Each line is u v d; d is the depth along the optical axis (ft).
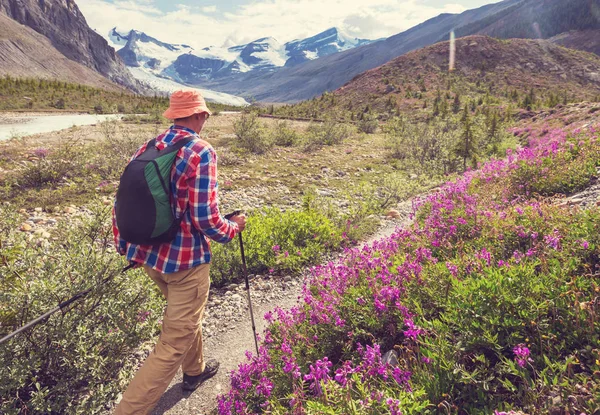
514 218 17.02
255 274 23.47
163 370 10.85
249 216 30.55
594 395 7.51
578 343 9.34
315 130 86.58
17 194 35.73
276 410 10.37
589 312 9.25
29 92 171.94
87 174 43.32
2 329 11.87
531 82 425.28
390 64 446.19
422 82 366.22
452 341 10.65
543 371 8.49
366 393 8.94
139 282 14.61
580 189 23.44
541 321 9.82
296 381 11.31
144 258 10.63
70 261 14.11
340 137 84.69
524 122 131.95
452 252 16.74
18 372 11.18
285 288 21.58
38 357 11.96
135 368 14.79
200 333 13.42
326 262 24.34
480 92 358.23
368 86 367.25
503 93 361.71
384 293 12.80
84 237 16.06
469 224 18.89
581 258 12.28
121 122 99.09
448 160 57.93
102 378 13.21
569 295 10.03
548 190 24.54
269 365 12.60
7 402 10.98
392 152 66.80
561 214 15.49
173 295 10.94
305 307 15.14
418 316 12.14
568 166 25.75
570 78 450.30
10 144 58.13
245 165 53.21
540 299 10.57
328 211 32.99
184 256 10.51
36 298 12.27
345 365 9.69
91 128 83.66
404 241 19.70
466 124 59.16
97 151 51.52
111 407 12.97
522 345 9.25
